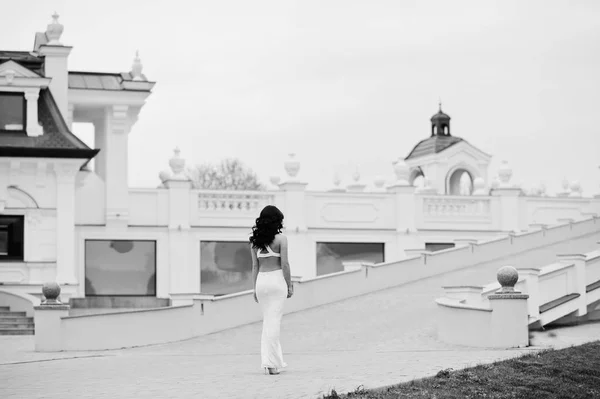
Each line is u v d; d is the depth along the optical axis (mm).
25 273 39625
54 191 40062
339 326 28953
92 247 42938
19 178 39688
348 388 14289
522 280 25703
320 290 33500
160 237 43500
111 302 41719
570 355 18469
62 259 39906
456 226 47438
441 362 18047
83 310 39906
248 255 44438
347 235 45750
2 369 20172
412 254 38281
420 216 46969
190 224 43875
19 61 43062
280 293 16516
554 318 26203
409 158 65938
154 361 20750
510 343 22141
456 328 24031
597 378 16719
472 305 26578
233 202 44438
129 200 43594
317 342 26547
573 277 27094
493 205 48031
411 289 34938
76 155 39750
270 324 16500
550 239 41969
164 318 28312
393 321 28891
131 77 46438
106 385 15859
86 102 44281
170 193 43750
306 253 45094
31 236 39750
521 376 16016
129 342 27375
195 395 14180
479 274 36469
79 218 43250
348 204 45969
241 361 19922
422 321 28344
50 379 17281
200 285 43688
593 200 49375
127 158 43969
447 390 14367
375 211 46312
